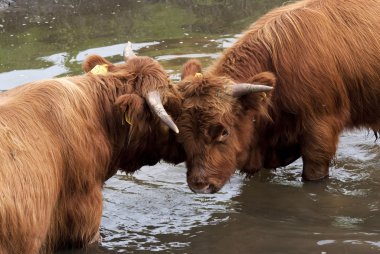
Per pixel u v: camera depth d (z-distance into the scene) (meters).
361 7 9.41
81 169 7.39
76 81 7.72
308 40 8.99
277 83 8.95
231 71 8.84
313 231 8.08
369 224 8.25
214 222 8.44
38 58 13.23
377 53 9.30
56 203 7.30
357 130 10.66
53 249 7.63
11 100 7.15
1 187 6.50
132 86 7.86
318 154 9.27
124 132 7.91
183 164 10.08
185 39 14.20
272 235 8.02
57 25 15.70
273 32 9.06
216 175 8.15
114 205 8.90
